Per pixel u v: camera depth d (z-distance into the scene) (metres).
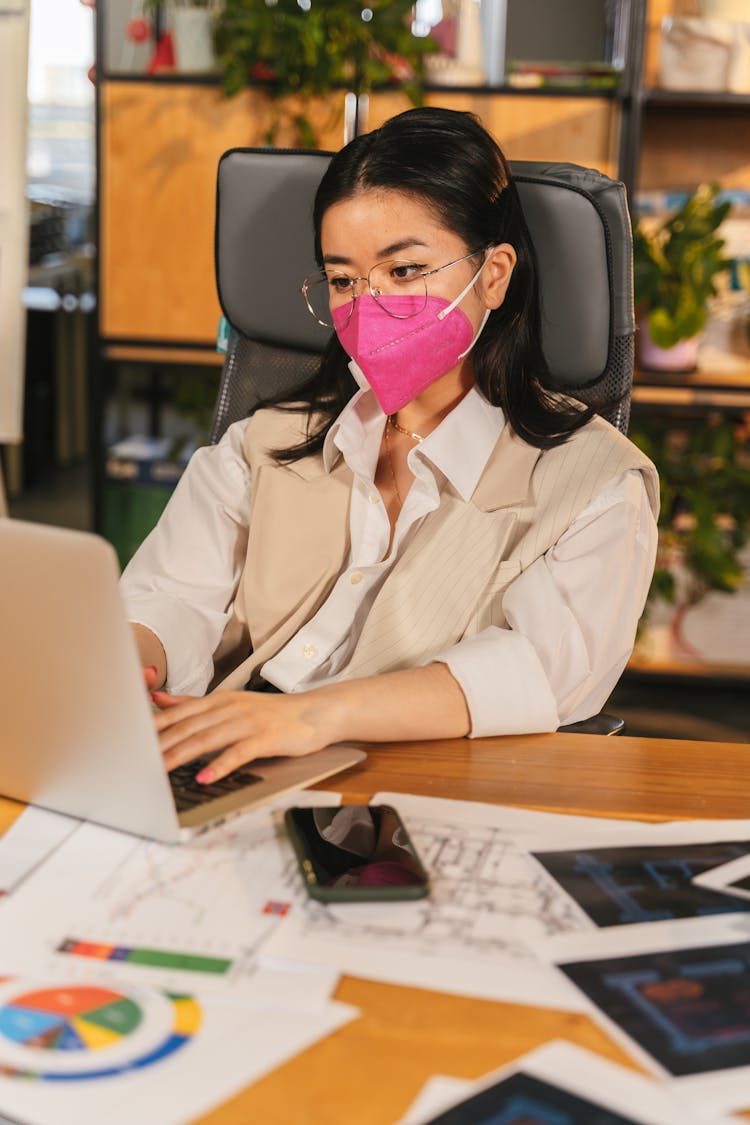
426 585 1.33
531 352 1.39
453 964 0.72
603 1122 0.59
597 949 0.74
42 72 5.91
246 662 1.42
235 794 0.94
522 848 0.88
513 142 2.92
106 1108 0.60
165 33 2.95
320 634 1.41
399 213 1.27
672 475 3.17
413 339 1.30
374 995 0.69
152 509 3.32
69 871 0.83
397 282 1.29
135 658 0.81
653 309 2.99
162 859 0.85
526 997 0.69
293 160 1.50
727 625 3.25
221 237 1.55
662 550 3.20
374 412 1.43
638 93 2.85
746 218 3.14
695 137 3.21
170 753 0.99
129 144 2.94
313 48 2.76
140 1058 0.63
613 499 1.32
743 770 1.05
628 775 1.04
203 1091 0.61
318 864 0.84
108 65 3.14
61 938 0.74
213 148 2.93
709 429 3.18
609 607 1.30
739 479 3.16
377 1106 0.60
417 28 3.02
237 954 0.73
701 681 3.24
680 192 3.21
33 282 5.15
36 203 5.40
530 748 1.11
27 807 0.94
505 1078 0.62
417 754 1.08
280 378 1.61
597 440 1.36
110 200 2.97
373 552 1.42
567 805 0.96
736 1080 0.62
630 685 3.37
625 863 0.86
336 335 1.47
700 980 0.71
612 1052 0.65
